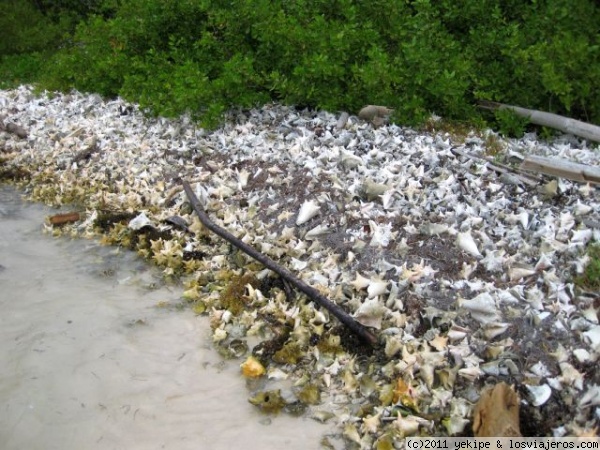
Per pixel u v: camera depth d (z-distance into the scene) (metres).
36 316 5.14
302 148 6.62
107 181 7.20
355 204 5.69
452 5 7.67
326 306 4.73
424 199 5.64
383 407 4.10
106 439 3.98
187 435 4.00
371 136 6.68
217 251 5.82
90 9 13.16
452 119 7.02
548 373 4.02
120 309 5.24
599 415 3.79
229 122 7.43
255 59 7.62
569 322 4.29
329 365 4.52
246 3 7.41
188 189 6.39
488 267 4.83
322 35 7.06
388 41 7.50
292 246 5.48
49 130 8.48
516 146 6.41
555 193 5.48
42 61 11.05
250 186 6.36
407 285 4.75
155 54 8.36
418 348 4.37
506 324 4.30
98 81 8.95
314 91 7.07
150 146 7.50
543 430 3.82
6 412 4.18
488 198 5.64
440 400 4.04
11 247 6.25
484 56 7.31
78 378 4.46
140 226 6.26
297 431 4.02
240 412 4.18
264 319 5.00
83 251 6.16
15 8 12.38
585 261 4.70
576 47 6.46
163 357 4.69
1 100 9.68
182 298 5.38
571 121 6.41
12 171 7.89
